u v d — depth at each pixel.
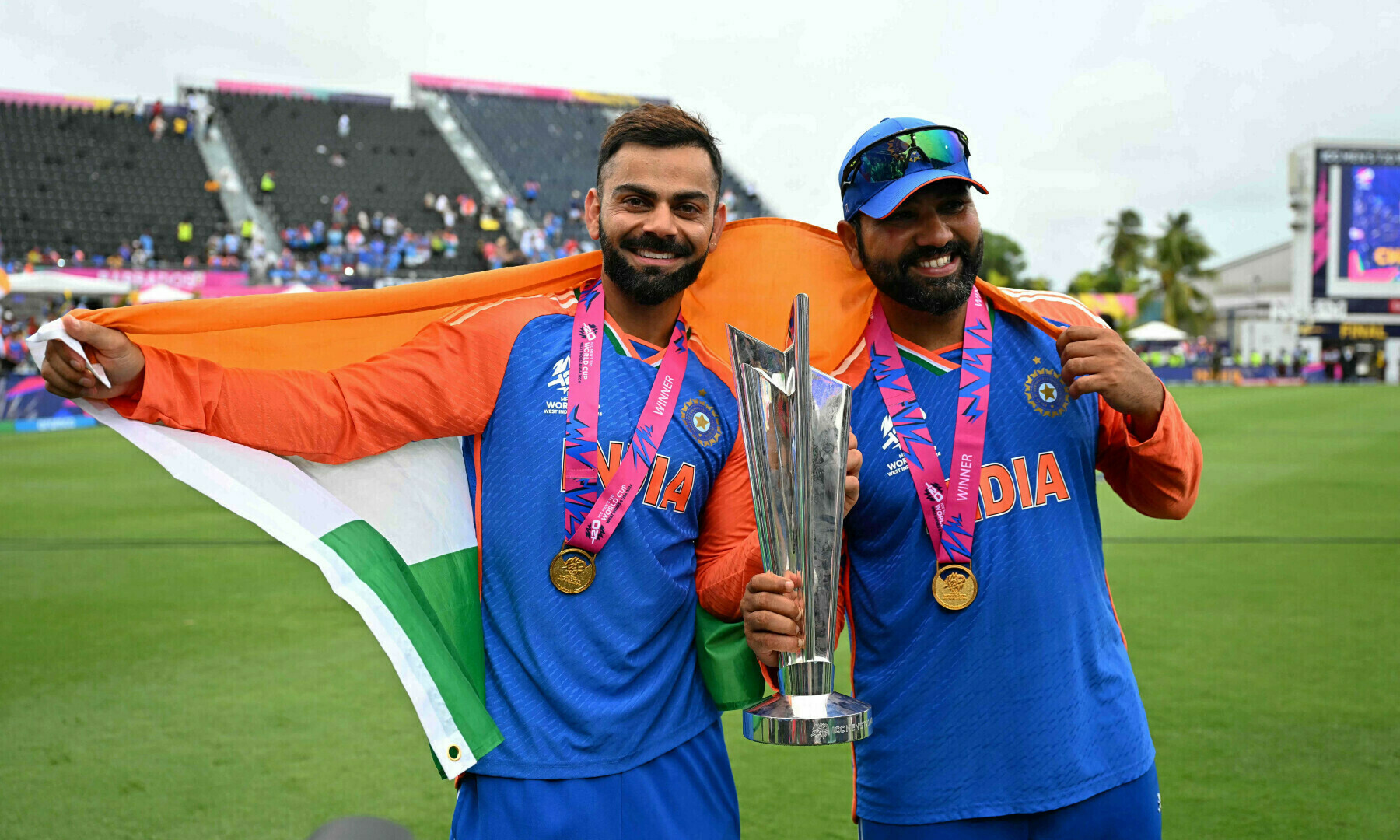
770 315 1.97
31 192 26.56
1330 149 36.69
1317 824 2.62
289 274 23.48
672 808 1.69
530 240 28.72
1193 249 48.00
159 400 1.62
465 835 1.67
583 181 33.81
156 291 20.55
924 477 1.74
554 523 1.67
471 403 1.71
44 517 8.13
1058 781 1.67
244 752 3.20
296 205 28.59
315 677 3.96
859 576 1.81
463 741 1.61
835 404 1.61
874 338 1.86
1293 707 3.48
